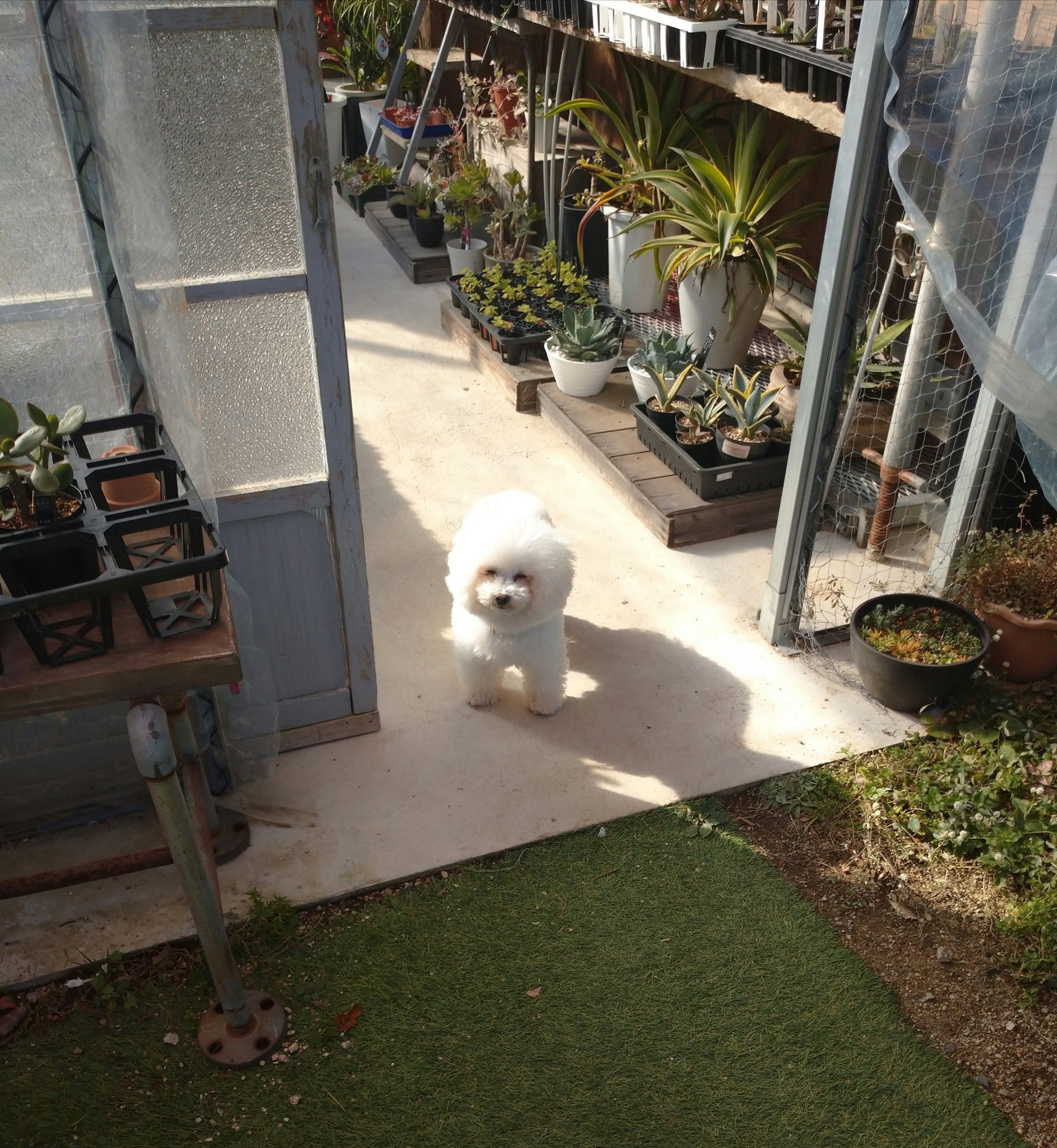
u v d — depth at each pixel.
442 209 6.01
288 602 2.53
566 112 5.64
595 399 4.38
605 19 4.30
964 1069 1.99
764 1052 2.01
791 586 3.05
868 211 2.44
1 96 1.77
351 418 2.31
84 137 1.83
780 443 3.66
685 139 4.84
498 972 2.16
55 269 1.96
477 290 4.94
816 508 2.91
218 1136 1.87
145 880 2.35
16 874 2.36
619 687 2.97
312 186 2.02
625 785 2.62
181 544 1.59
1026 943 2.23
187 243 2.04
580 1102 1.92
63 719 2.31
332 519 2.44
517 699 2.95
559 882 2.36
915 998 2.13
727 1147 1.85
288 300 2.16
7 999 2.09
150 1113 1.90
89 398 2.12
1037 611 2.85
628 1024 2.06
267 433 2.29
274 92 1.95
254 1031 2.01
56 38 1.74
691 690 2.96
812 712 2.88
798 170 4.05
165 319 1.82
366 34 7.89
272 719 2.47
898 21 2.11
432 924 2.26
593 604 3.32
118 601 1.61
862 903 2.33
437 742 2.77
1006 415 2.89
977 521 3.12
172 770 1.58
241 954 2.19
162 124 1.92
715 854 2.44
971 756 2.67
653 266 4.96
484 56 6.35
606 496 3.91
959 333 2.30
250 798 2.54
